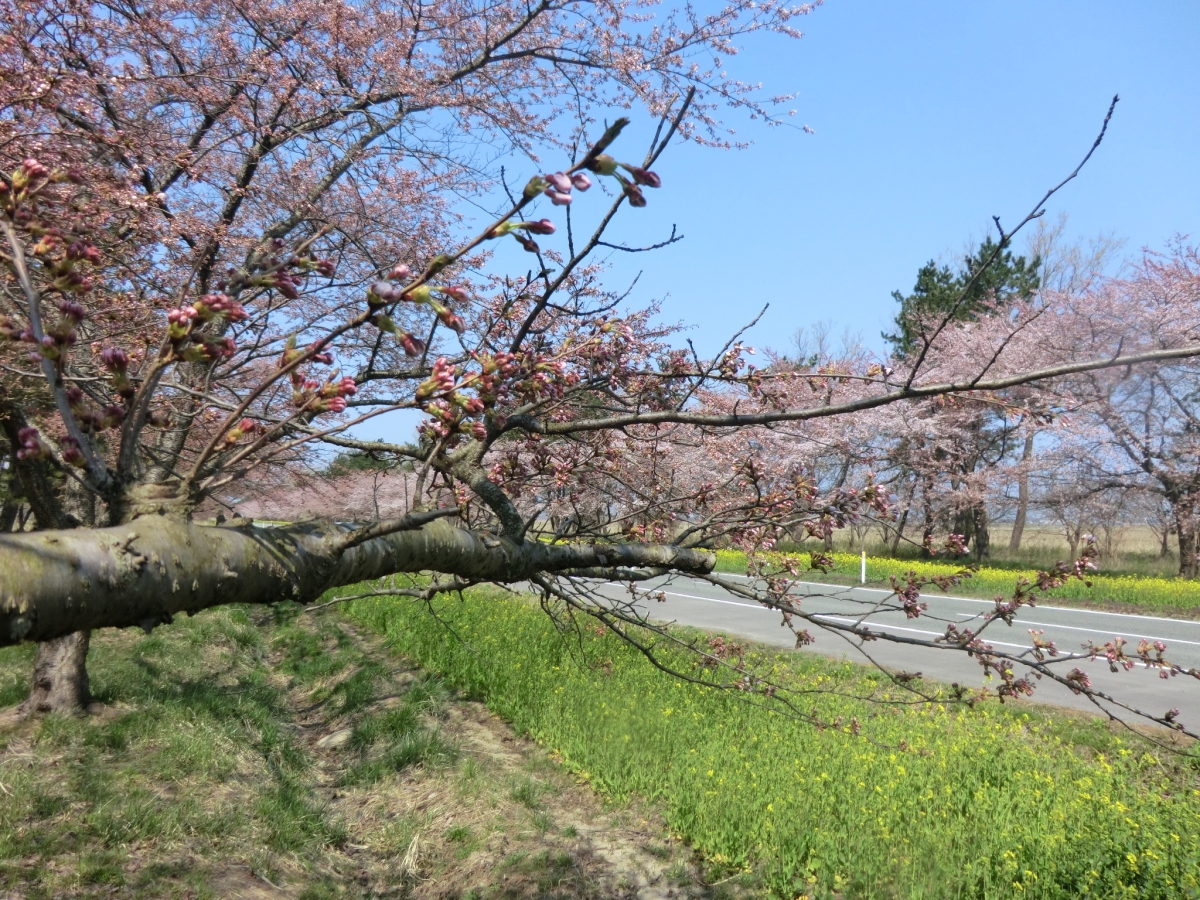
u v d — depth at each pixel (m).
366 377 3.77
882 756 5.42
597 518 3.46
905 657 8.97
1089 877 3.84
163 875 4.49
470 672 8.12
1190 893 3.59
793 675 7.52
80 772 5.36
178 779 5.53
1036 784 5.07
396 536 1.60
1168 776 5.42
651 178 0.98
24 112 3.07
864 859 4.28
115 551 0.98
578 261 1.93
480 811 5.61
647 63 6.31
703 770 5.29
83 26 4.00
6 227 1.10
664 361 2.70
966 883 4.02
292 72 5.04
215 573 1.11
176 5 4.68
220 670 8.49
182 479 1.16
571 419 2.90
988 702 7.01
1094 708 6.97
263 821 5.31
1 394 2.24
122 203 2.97
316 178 5.25
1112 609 13.02
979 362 15.57
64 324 1.04
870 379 2.39
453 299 1.05
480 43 6.10
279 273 1.17
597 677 7.34
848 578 15.83
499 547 1.89
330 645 10.24
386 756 6.53
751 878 4.46
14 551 0.89
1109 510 18.41
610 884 4.69
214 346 1.08
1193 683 7.94
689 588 15.04
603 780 5.77
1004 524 28.09
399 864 5.24
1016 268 20.48
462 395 1.26
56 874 4.30
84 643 6.44
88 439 1.10
